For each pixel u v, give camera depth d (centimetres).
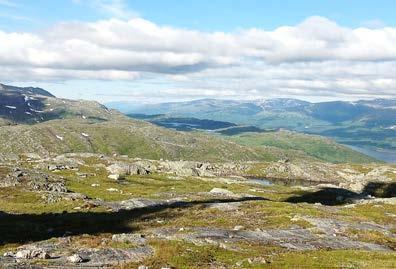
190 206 9662
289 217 8056
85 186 13962
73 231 6819
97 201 10606
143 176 19025
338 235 6994
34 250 4350
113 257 4438
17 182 12300
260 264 4506
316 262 4788
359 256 5350
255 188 18300
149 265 4141
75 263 4119
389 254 5572
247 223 7512
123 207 9838
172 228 6656
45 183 12600
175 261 4369
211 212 8775
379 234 7350
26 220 7769
